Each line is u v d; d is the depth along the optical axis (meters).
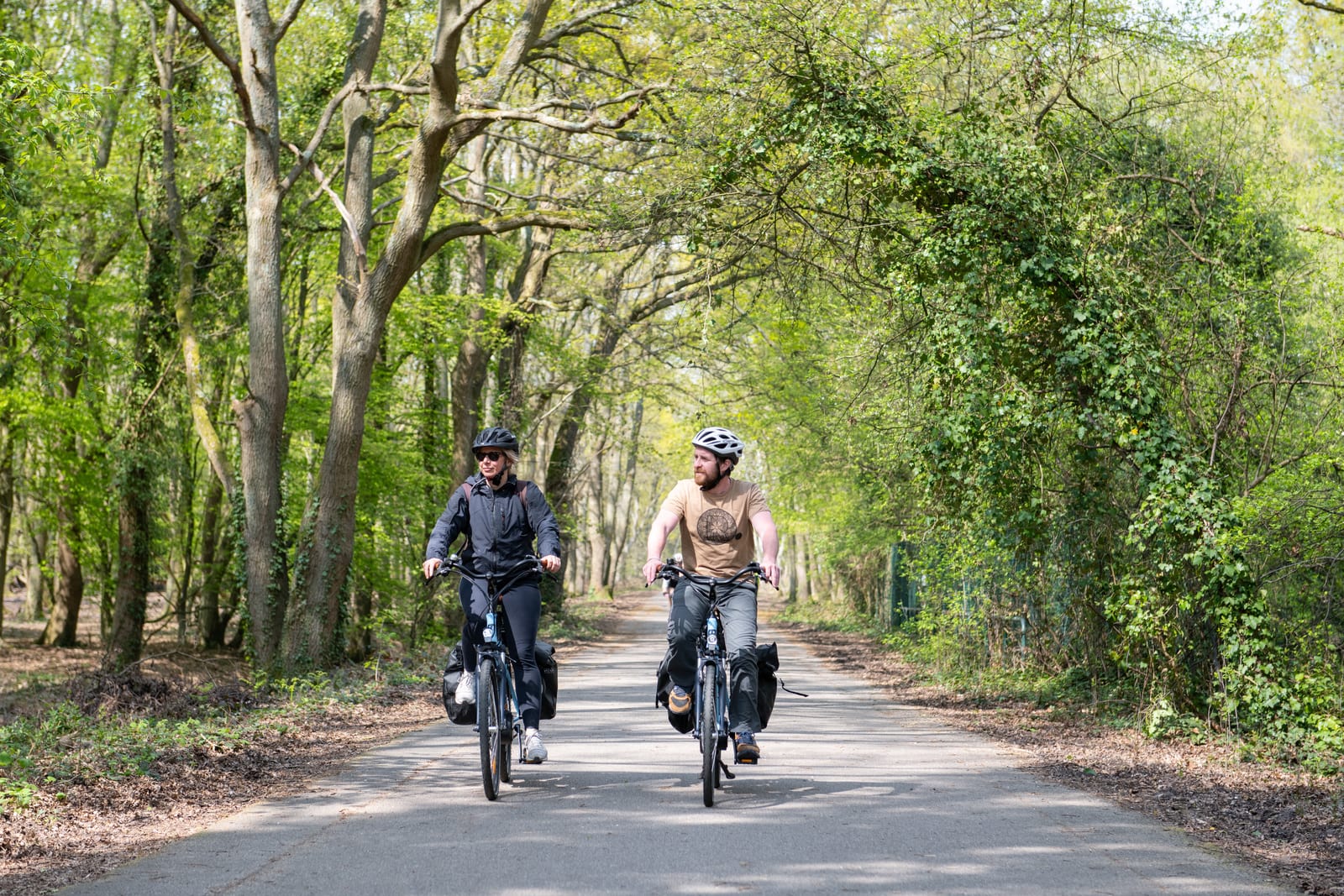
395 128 27.16
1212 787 10.89
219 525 37.19
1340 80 22.77
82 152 29.38
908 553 31.67
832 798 9.73
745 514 9.66
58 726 13.66
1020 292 15.91
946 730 15.43
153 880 6.85
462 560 9.98
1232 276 16.11
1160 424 15.12
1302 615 15.16
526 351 38.72
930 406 17.08
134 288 31.08
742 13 17.27
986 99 18.86
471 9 21.80
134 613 31.44
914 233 17.11
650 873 7.04
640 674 24.61
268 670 23.48
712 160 18.33
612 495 84.12
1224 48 19.09
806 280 19.98
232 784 10.38
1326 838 8.50
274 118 24.36
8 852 7.63
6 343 27.88
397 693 20.33
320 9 31.44
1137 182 18.03
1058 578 18.59
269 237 24.22
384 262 23.80
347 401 24.09
